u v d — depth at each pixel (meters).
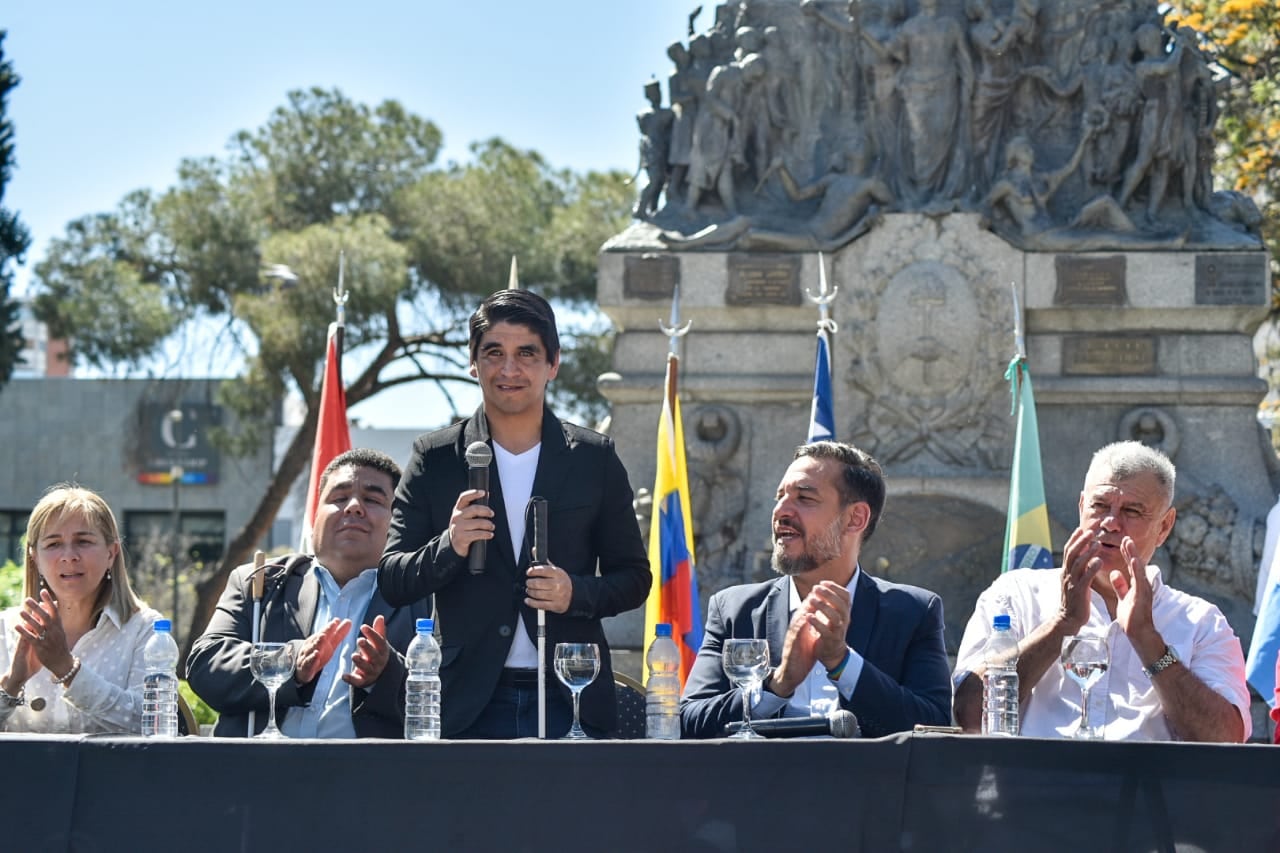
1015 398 13.41
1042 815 6.34
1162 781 6.34
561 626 8.23
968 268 17.16
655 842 6.36
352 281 34.81
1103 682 8.66
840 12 17.75
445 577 7.85
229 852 6.40
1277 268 25.30
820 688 8.43
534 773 6.39
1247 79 24.98
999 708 8.27
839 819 6.36
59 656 8.50
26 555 9.36
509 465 8.36
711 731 8.30
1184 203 17.44
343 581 9.33
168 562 45.16
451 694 8.12
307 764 6.42
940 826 6.36
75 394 56.53
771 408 17.28
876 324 17.17
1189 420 17.00
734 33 18.06
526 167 39.12
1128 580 8.70
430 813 6.38
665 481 12.23
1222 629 8.67
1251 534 16.42
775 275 17.25
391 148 39.16
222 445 39.41
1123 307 17.00
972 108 17.50
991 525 16.78
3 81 37.69
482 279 37.56
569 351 37.78
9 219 38.22
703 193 17.84
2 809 6.47
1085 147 17.41
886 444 17.16
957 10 17.69
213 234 38.47
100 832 6.44
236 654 8.95
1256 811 6.31
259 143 39.06
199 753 6.45
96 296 39.78
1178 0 25.06
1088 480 8.95
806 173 17.72
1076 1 17.59
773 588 8.80
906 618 8.58
